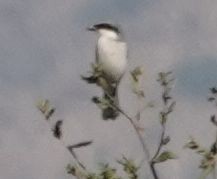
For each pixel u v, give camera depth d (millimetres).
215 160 7250
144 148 7527
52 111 7793
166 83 7879
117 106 8523
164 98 7824
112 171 7254
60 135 7656
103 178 7219
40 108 7805
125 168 7312
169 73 7895
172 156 7414
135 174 7266
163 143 7535
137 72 8023
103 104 8555
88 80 8648
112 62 17875
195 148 7324
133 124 7707
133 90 7965
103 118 10062
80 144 7410
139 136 7598
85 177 7281
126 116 7859
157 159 7438
